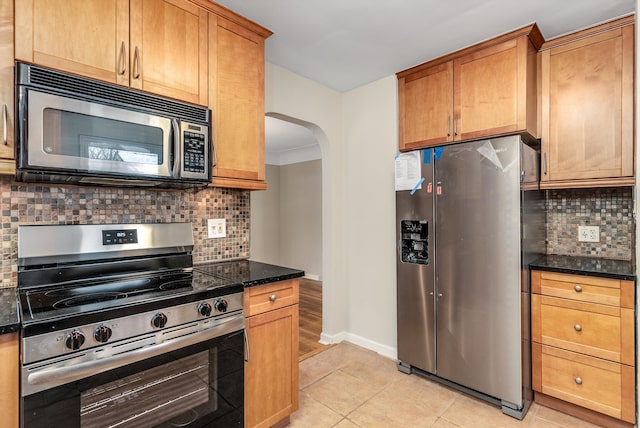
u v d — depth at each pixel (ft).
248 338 5.25
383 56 7.65
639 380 4.84
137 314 3.94
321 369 8.21
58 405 3.38
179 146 5.07
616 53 6.15
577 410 6.21
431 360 7.42
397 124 8.70
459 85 7.21
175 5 5.20
